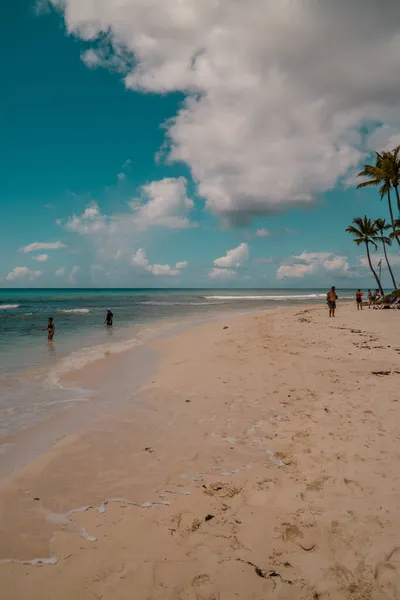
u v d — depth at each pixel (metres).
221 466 4.92
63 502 4.17
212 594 2.85
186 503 4.08
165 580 3.00
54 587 2.95
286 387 8.37
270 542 3.39
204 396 8.00
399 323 19.66
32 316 32.31
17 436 6.06
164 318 29.50
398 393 7.55
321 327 19.17
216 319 27.97
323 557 3.19
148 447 5.58
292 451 5.25
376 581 2.91
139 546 3.41
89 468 4.96
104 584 2.97
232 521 3.73
